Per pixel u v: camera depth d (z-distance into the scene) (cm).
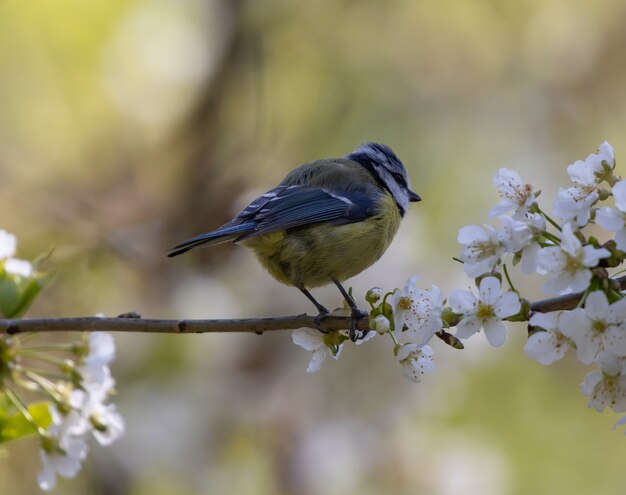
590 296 473
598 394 485
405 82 1396
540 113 1370
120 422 614
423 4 1436
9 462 1060
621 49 1378
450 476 1086
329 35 1409
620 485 1164
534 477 1148
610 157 524
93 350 605
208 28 1380
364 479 1075
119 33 1380
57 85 1356
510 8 1414
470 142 1344
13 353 589
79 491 1056
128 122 1340
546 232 519
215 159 1277
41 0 1370
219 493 1067
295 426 1085
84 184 1253
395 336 557
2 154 1277
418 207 1245
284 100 1384
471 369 1167
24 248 1152
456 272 1180
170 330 584
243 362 1098
